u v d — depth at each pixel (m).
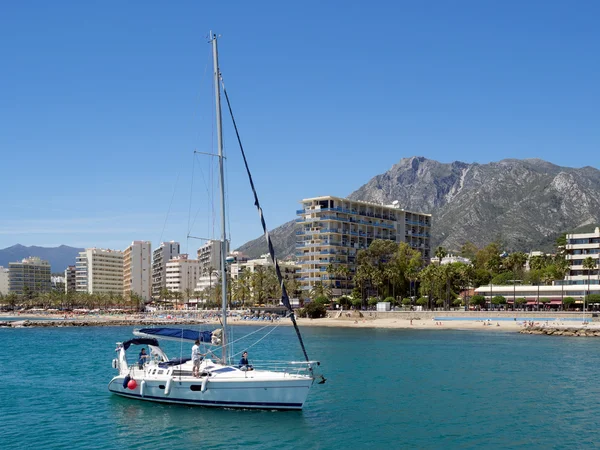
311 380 43.16
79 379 63.34
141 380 46.78
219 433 38.97
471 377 64.25
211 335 49.44
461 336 128.25
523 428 41.31
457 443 37.69
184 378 44.69
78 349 104.06
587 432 40.34
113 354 92.62
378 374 66.69
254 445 36.75
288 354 88.75
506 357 84.06
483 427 41.62
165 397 45.91
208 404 44.28
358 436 39.03
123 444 37.00
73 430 40.31
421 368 71.88
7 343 123.75
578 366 73.62
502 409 47.38
